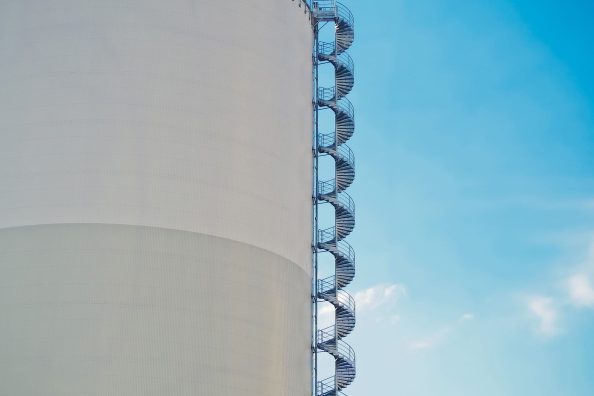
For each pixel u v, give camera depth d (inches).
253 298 1924.2
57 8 1943.9
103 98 1888.5
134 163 1865.2
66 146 1862.7
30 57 1923.0
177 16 1974.7
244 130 1995.6
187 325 1819.6
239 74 2018.9
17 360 1744.6
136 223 1834.4
